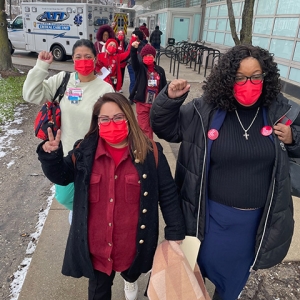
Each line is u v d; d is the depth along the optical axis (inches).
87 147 65.2
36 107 304.7
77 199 66.3
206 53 540.4
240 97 62.7
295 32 329.1
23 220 137.6
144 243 69.4
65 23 544.7
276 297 95.7
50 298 93.3
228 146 65.3
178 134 72.0
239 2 468.4
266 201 67.1
